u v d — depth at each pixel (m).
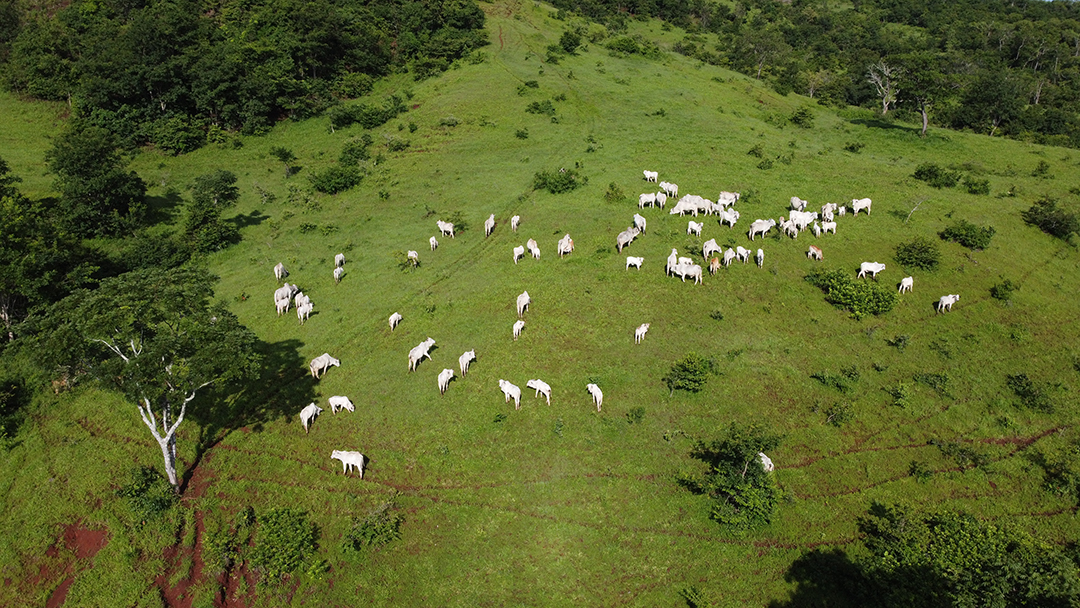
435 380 29.75
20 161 53.44
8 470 25.77
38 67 62.62
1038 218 43.81
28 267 32.69
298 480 25.06
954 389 29.25
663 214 44.69
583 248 40.69
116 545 22.30
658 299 34.97
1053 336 33.06
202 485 25.00
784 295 35.34
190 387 23.28
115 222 45.00
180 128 60.56
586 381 29.16
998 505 23.80
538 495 23.94
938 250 38.91
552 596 20.59
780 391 28.73
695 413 27.44
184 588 21.17
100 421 28.25
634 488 24.09
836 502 23.80
